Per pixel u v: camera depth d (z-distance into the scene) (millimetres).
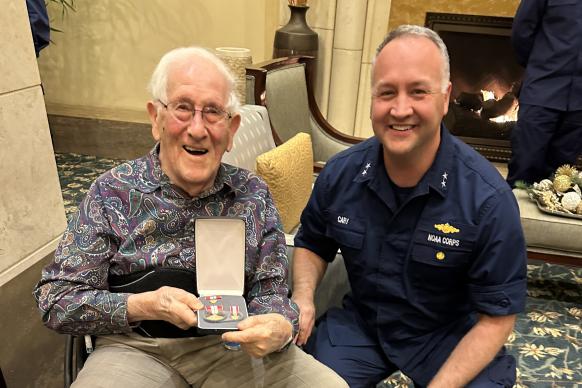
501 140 3760
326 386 1151
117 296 1061
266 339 1006
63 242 1101
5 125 1804
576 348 1992
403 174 1223
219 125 1110
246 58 2197
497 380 1212
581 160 3285
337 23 3664
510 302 1175
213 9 3539
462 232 1191
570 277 2521
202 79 1082
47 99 3854
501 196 1173
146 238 1142
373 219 1293
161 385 1133
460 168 1216
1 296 1399
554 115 2668
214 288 1118
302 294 1346
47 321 1069
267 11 3568
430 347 1309
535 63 2686
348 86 3828
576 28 2496
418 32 1143
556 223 2043
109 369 1100
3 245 1864
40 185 2010
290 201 1754
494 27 3508
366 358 1356
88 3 3541
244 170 1289
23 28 1825
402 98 1121
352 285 1401
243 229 1097
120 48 3660
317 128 2586
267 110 2150
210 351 1188
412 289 1281
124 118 3727
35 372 1171
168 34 3605
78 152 3840
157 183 1149
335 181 1349
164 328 1132
